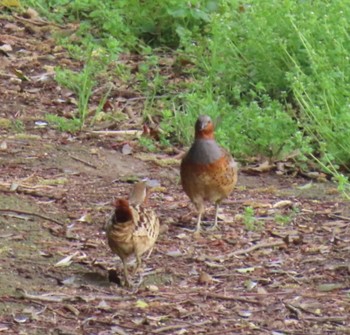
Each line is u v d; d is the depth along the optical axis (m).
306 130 13.71
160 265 10.16
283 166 13.30
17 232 10.74
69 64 16.41
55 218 11.20
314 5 15.22
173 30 17.42
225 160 10.94
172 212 11.69
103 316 9.01
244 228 11.23
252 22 15.15
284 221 11.42
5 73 15.96
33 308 9.09
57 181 12.30
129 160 13.33
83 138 13.90
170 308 9.22
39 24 17.84
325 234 11.13
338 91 13.47
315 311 9.27
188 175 10.99
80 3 17.91
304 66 14.80
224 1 16.08
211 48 15.38
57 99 15.17
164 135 14.09
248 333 8.80
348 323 9.06
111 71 16.16
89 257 10.24
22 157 13.02
